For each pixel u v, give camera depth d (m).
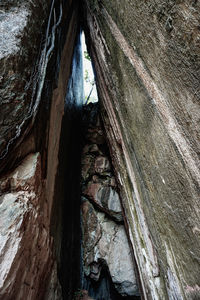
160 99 2.60
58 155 5.83
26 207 3.14
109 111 7.41
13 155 3.32
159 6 2.15
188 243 2.45
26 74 3.55
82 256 9.21
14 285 2.53
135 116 3.96
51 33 4.71
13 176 3.30
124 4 3.51
